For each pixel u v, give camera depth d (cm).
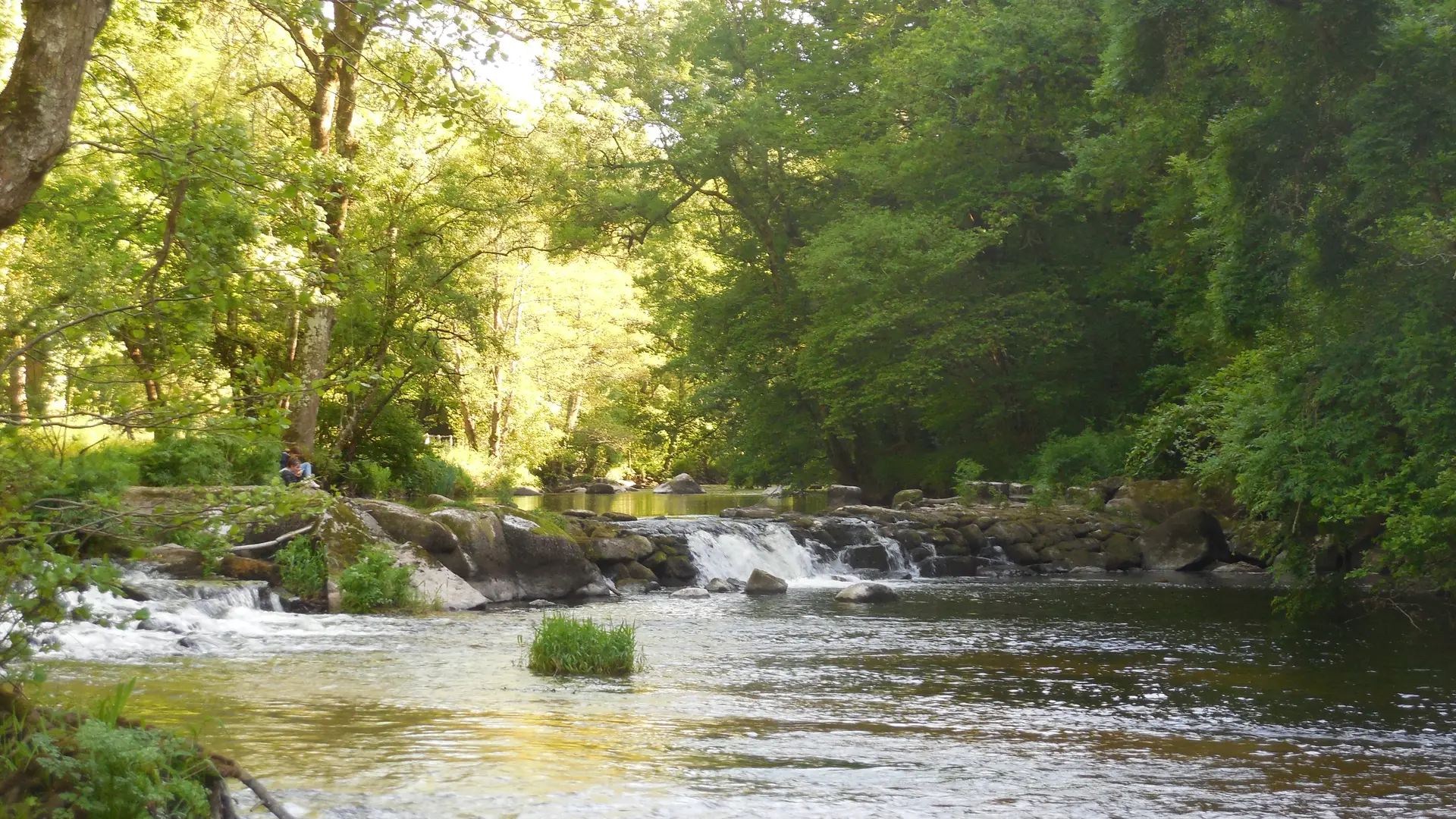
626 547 2345
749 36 4212
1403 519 1476
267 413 629
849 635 1677
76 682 1105
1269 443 1658
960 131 3584
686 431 4831
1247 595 2273
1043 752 950
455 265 2950
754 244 4162
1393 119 1524
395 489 3095
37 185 580
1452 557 1534
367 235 2559
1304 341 1670
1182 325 3133
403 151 2480
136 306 652
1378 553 2100
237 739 898
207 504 613
